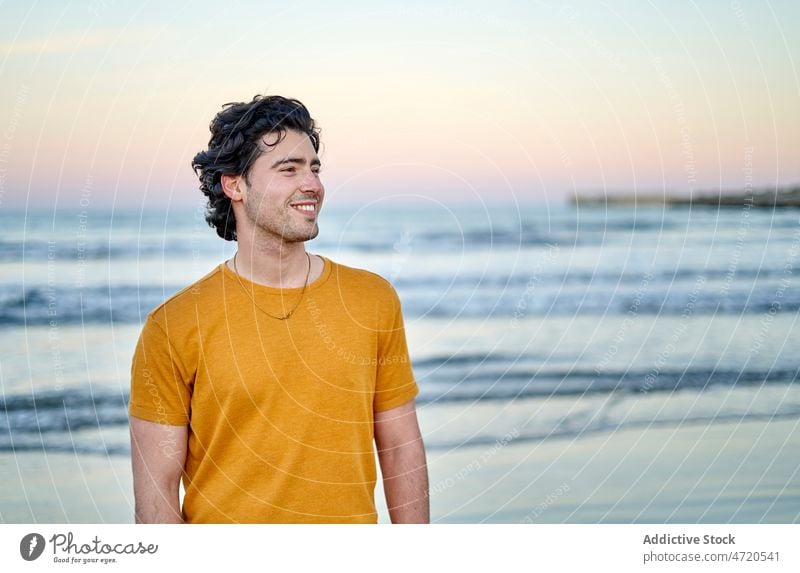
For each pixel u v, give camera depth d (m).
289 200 2.58
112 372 9.65
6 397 8.90
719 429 7.64
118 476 7.16
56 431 8.33
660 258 12.08
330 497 2.58
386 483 2.78
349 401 2.60
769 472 6.46
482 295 12.44
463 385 9.91
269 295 2.60
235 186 2.65
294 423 2.56
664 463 6.71
